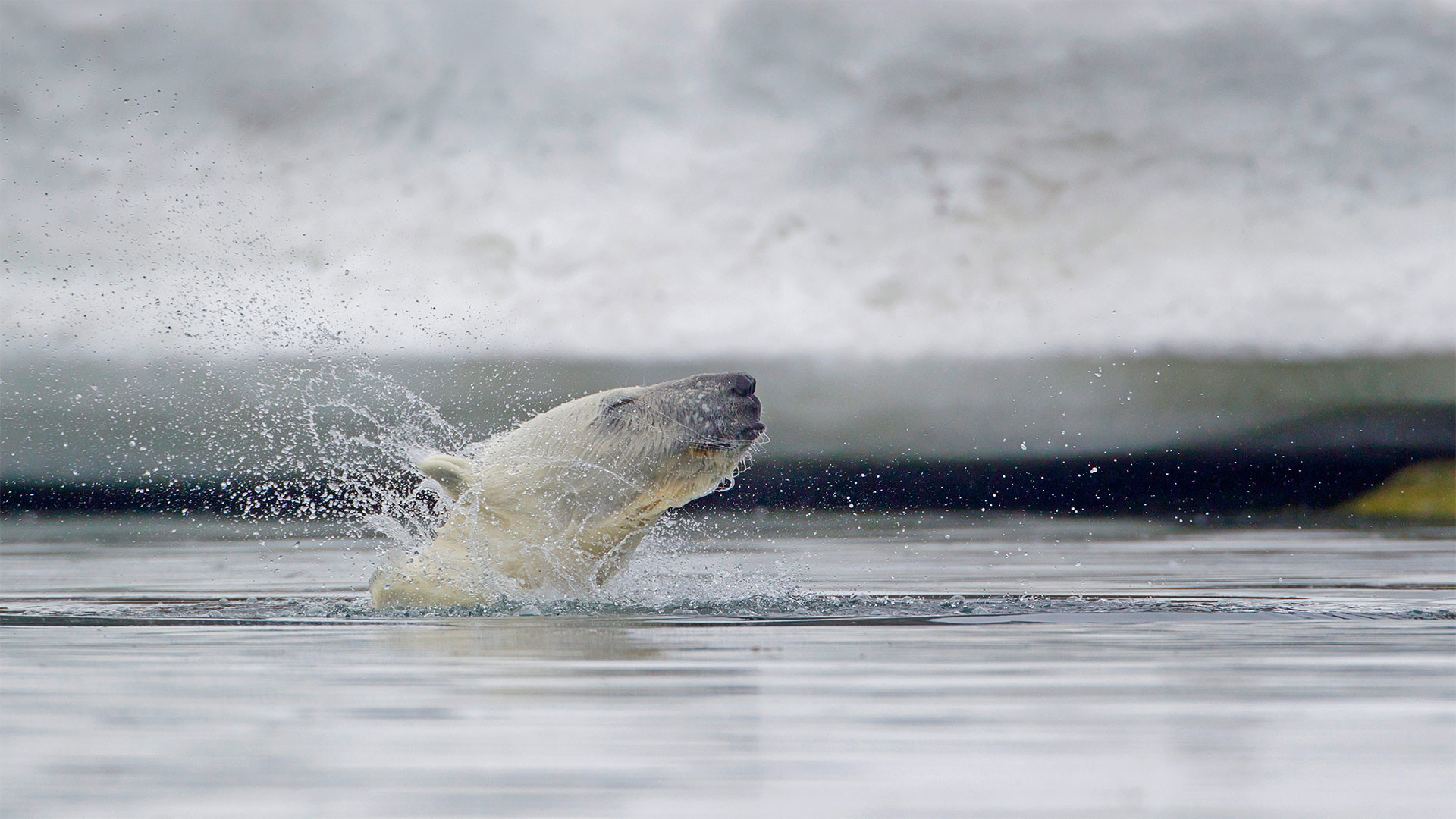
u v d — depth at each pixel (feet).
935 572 135.23
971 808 42.63
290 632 83.82
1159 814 41.83
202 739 51.96
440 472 97.35
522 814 41.96
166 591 118.21
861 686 63.00
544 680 64.28
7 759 49.06
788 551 164.55
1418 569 132.67
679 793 44.29
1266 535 188.44
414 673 66.59
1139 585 119.96
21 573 138.00
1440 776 46.32
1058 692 61.62
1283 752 49.98
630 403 95.66
